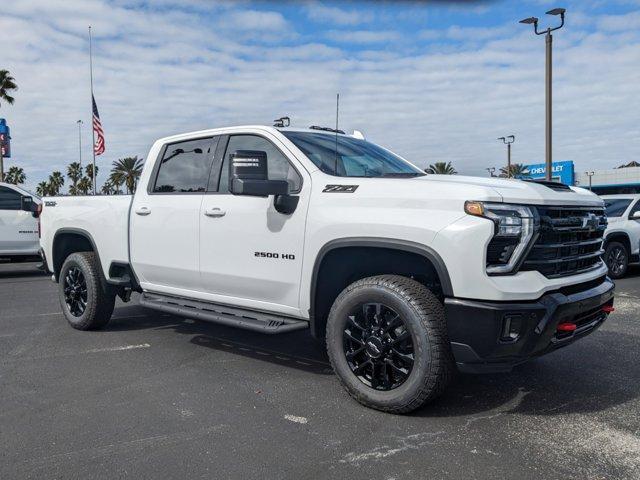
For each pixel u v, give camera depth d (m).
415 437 3.42
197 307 5.07
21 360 5.11
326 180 4.14
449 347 3.58
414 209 3.65
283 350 5.43
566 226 3.80
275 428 3.56
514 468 3.03
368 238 3.77
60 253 6.66
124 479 2.93
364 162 4.68
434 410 3.85
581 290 3.86
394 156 5.25
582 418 3.72
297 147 4.43
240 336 5.98
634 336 5.96
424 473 2.98
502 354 3.45
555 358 5.12
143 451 3.25
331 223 3.96
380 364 3.82
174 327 6.42
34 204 10.49
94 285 6.03
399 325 3.72
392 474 2.98
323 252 4.00
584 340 5.79
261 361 5.05
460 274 3.43
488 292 3.38
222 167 4.88
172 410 3.88
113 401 4.05
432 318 3.56
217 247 4.76
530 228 3.49
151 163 5.54
